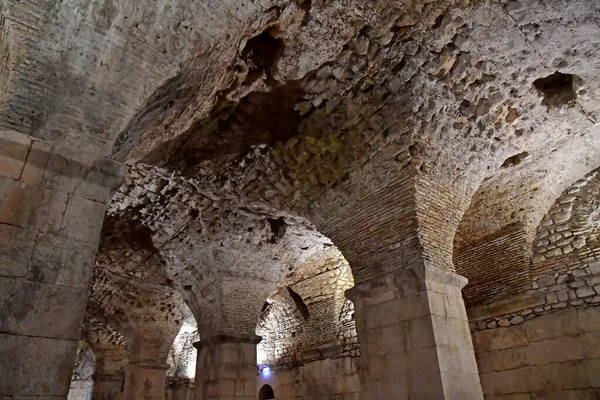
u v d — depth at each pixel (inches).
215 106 202.7
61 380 93.4
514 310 294.8
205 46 135.3
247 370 335.0
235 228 316.8
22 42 112.3
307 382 440.5
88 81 120.0
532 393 271.0
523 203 291.4
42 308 96.9
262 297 361.4
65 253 104.4
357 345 399.9
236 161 250.2
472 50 184.4
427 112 205.0
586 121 231.6
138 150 196.4
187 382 621.3
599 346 250.4
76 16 117.4
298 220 309.6
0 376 87.0
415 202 213.0
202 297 362.0
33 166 107.4
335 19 167.8
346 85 203.8
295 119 225.9
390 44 182.4
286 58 184.7
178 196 283.4
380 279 217.3
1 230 98.2
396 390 196.2
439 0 163.6
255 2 140.3
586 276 266.7
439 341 189.6
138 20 123.3
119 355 583.8
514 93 207.3
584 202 282.4
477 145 226.2
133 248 347.3
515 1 161.8
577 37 176.6
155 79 128.8
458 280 214.4
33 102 112.7
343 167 239.5
